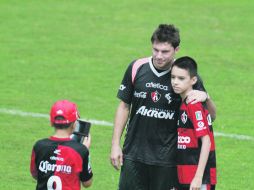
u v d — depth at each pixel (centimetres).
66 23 6388
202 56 5606
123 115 2662
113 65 5353
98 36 6062
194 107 2486
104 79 5031
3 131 4000
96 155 3694
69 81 4972
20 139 3888
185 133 2528
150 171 2628
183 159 2539
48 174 2373
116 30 6234
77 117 2427
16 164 3541
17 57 5456
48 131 4038
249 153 3797
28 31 6138
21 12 6656
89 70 5222
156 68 2583
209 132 2506
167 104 2575
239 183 3388
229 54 5678
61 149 2370
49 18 6506
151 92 2583
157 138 2600
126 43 5900
